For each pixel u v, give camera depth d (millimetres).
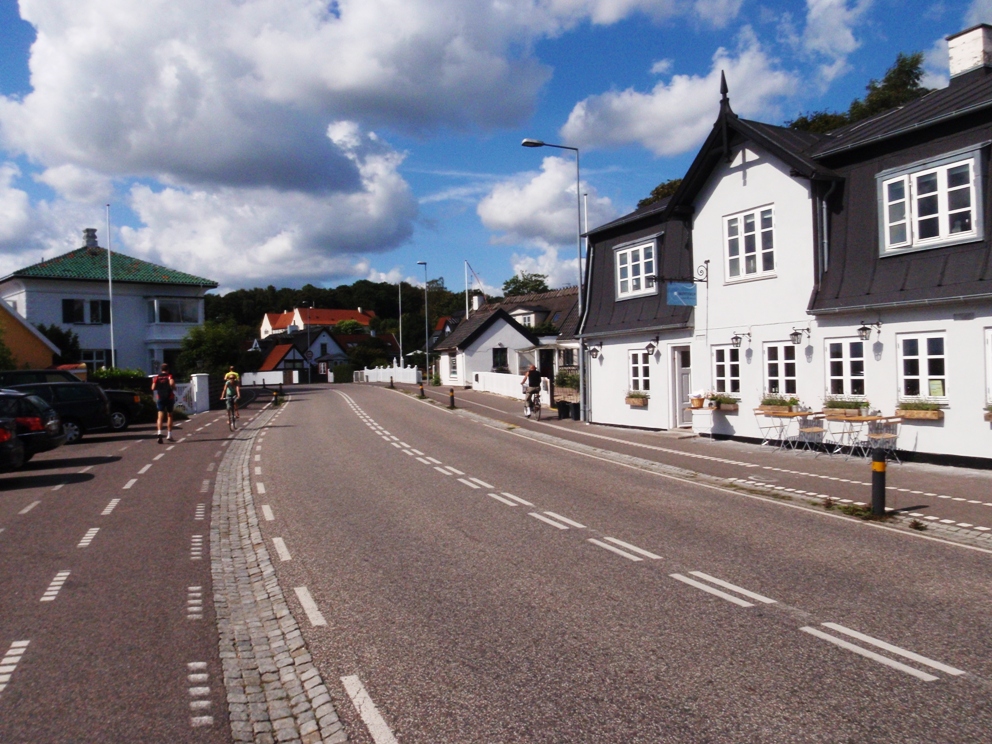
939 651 5594
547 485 13570
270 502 12312
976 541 9062
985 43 16766
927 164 14453
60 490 13672
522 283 97250
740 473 14406
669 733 4395
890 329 14969
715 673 5238
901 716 4562
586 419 26109
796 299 17047
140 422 30203
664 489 13078
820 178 16203
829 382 16375
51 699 5023
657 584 7402
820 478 13523
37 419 16562
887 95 39812
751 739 4309
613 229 24469
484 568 8078
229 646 6000
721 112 18578
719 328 19312
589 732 4434
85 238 50562
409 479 14461
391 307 147375
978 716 4551
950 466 13922
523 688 5059
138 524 10672
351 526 10328
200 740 4473
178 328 48469
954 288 13719
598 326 24766
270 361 92250
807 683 5055
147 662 5668
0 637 6191
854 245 15969
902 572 7750
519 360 53656
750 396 18406
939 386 14195
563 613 6578
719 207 19266
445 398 42312
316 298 146000
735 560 8273
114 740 4465
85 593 7406
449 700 4914
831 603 6754
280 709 4883
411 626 6332
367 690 5105
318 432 24625
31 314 44938
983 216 13602
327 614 6711
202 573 8141
